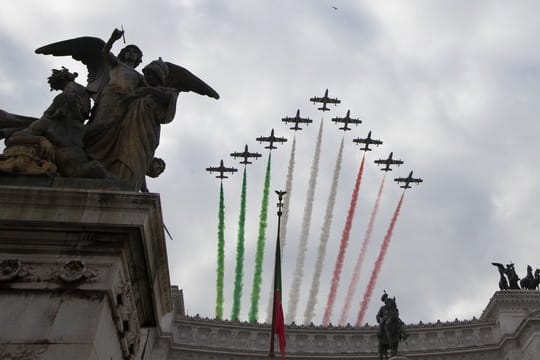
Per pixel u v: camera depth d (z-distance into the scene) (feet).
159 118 31.48
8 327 20.01
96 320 20.57
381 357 122.83
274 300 88.58
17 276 21.26
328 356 180.55
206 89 37.17
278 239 90.07
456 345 182.09
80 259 22.22
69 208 23.13
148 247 24.12
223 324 186.09
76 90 29.14
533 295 183.62
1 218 22.53
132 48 35.68
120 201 23.54
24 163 25.35
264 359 179.42
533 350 160.04
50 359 19.31
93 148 29.04
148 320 28.73
